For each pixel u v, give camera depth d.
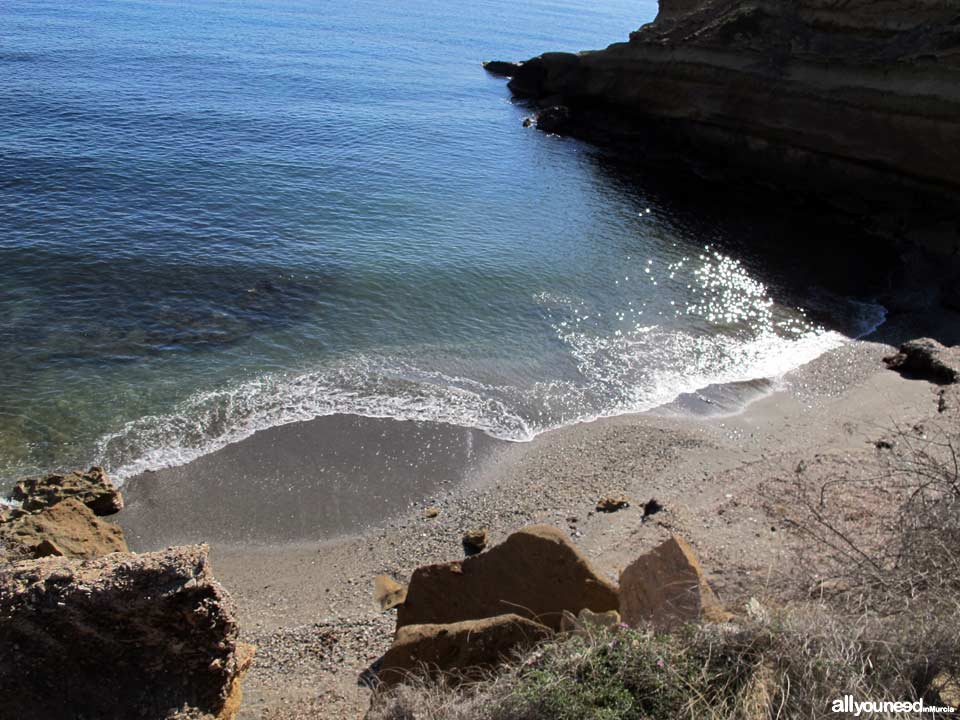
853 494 9.55
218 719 5.18
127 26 56.38
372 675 8.02
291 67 49.41
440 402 15.57
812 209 31.45
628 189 32.50
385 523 12.39
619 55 40.97
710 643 4.65
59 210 22.72
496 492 13.07
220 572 11.20
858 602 5.14
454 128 39.66
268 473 13.18
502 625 6.00
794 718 4.09
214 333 17.25
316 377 16.05
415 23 81.12
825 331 20.22
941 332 20.34
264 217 24.31
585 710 4.34
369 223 24.94
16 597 4.89
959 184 26.64
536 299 20.67
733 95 34.59
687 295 22.00
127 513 12.09
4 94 34.22
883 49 29.00
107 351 16.08
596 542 10.73
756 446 14.32
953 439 12.45
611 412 15.70
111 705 5.03
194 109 36.16
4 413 13.84
